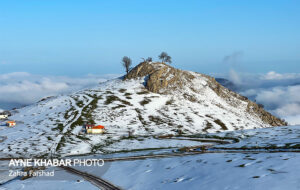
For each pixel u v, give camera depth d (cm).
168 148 9781
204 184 4694
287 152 6806
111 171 6606
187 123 14700
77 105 16800
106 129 13062
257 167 5112
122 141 11281
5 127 13700
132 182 5550
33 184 5969
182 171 5791
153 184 5225
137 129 13288
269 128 12838
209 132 13475
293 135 9938
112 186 5431
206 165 5925
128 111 15850
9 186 5953
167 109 16738
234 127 14950
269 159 5625
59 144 10738
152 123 14350
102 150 10012
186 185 4822
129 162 7419
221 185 4491
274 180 4278
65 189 5475
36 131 12619
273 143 8594
